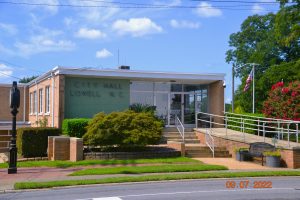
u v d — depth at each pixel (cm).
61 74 2450
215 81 2814
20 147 2144
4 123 3334
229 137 2250
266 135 2475
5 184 1405
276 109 2419
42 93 3047
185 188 1303
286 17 3247
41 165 1823
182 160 1928
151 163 1867
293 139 2298
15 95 1692
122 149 2081
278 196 1141
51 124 2641
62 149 2006
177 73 2655
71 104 2555
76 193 1233
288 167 1841
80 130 2262
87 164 1825
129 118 2023
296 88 2361
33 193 1259
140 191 1248
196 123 2744
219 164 1903
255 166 1869
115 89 2662
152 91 2827
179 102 2892
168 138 2494
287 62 4509
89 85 2600
